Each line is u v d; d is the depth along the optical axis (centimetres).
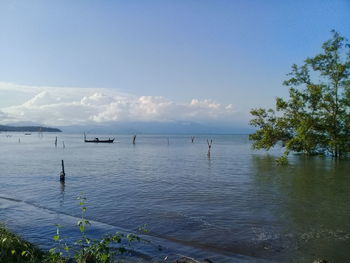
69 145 9188
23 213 1467
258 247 1049
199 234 1175
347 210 1498
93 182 2366
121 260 937
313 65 3516
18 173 2897
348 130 3466
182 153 5762
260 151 6088
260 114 4056
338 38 3384
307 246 1053
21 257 827
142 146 8706
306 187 2091
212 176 2650
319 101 3484
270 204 1620
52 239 1112
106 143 10881
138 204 1638
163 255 980
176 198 1777
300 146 3741
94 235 1162
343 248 1034
